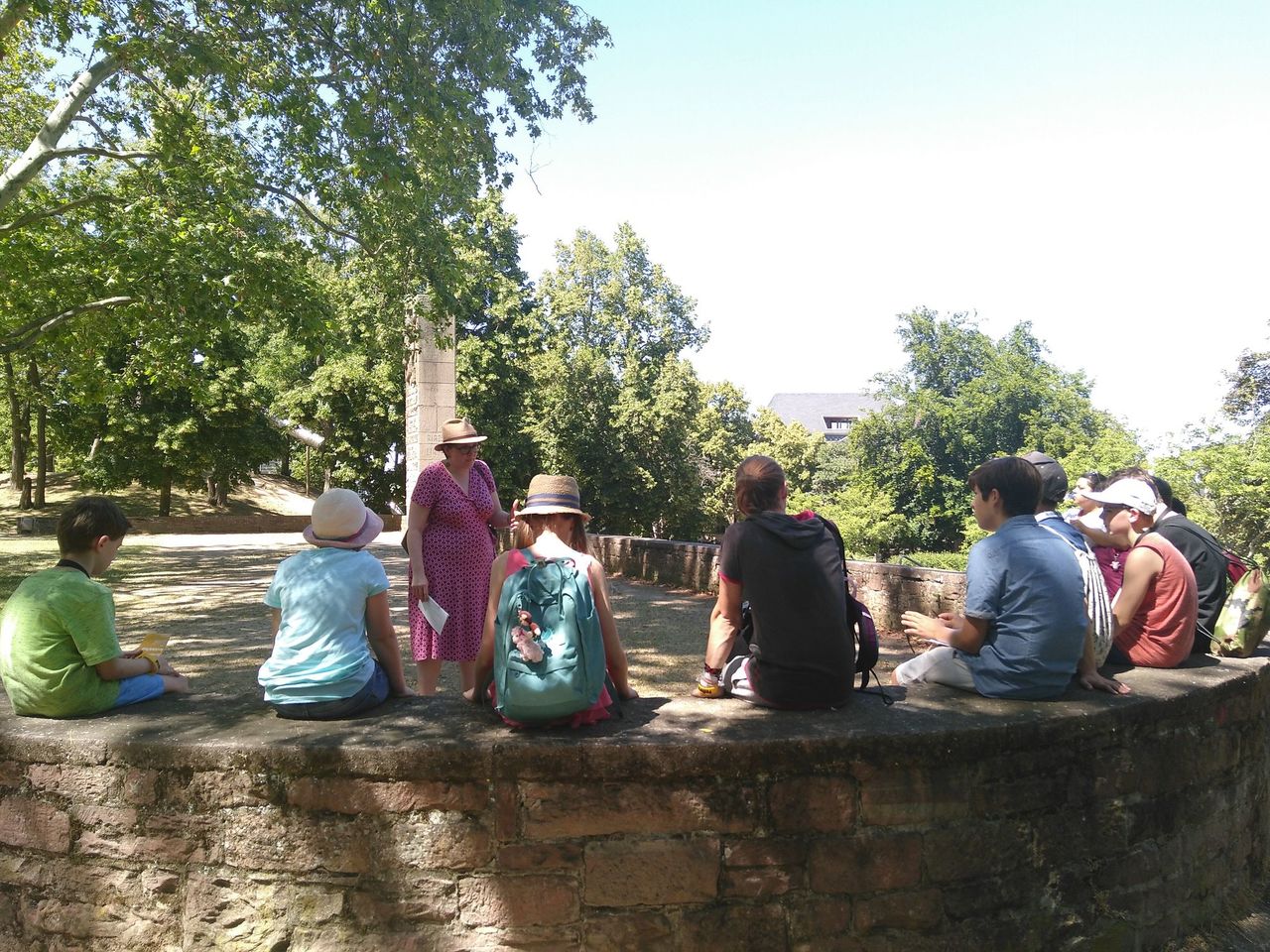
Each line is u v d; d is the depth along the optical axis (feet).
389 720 10.71
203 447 121.90
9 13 37.09
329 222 50.90
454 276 46.24
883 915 10.16
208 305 46.03
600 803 9.78
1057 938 10.85
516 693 9.77
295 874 9.97
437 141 43.32
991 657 11.56
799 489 214.69
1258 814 14.17
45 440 123.34
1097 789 11.12
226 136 45.93
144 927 10.36
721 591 11.32
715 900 9.91
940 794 10.25
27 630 10.94
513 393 124.16
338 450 124.77
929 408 187.62
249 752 10.00
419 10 41.14
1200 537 15.02
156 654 12.24
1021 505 11.91
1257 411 114.83
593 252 169.78
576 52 46.34
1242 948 12.03
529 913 9.76
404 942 9.80
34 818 10.74
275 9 39.60
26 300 57.21
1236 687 13.03
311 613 10.87
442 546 15.67
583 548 11.39
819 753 9.95
